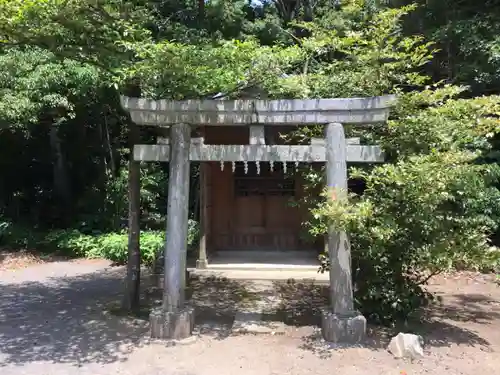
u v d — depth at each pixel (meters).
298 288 6.83
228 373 3.77
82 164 13.31
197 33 7.99
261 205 9.30
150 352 4.23
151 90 5.00
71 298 6.41
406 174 4.10
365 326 4.42
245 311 5.63
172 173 4.69
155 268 7.49
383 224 4.19
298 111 4.57
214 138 8.45
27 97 8.17
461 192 4.52
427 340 4.49
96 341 4.56
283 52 4.83
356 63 5.15
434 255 4.26
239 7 11.31
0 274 8.38
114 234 10.62
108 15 4.66
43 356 4.17
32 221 12.22
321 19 10.96
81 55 5.19
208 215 8.55
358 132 5.25
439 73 9.43
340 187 4.48
